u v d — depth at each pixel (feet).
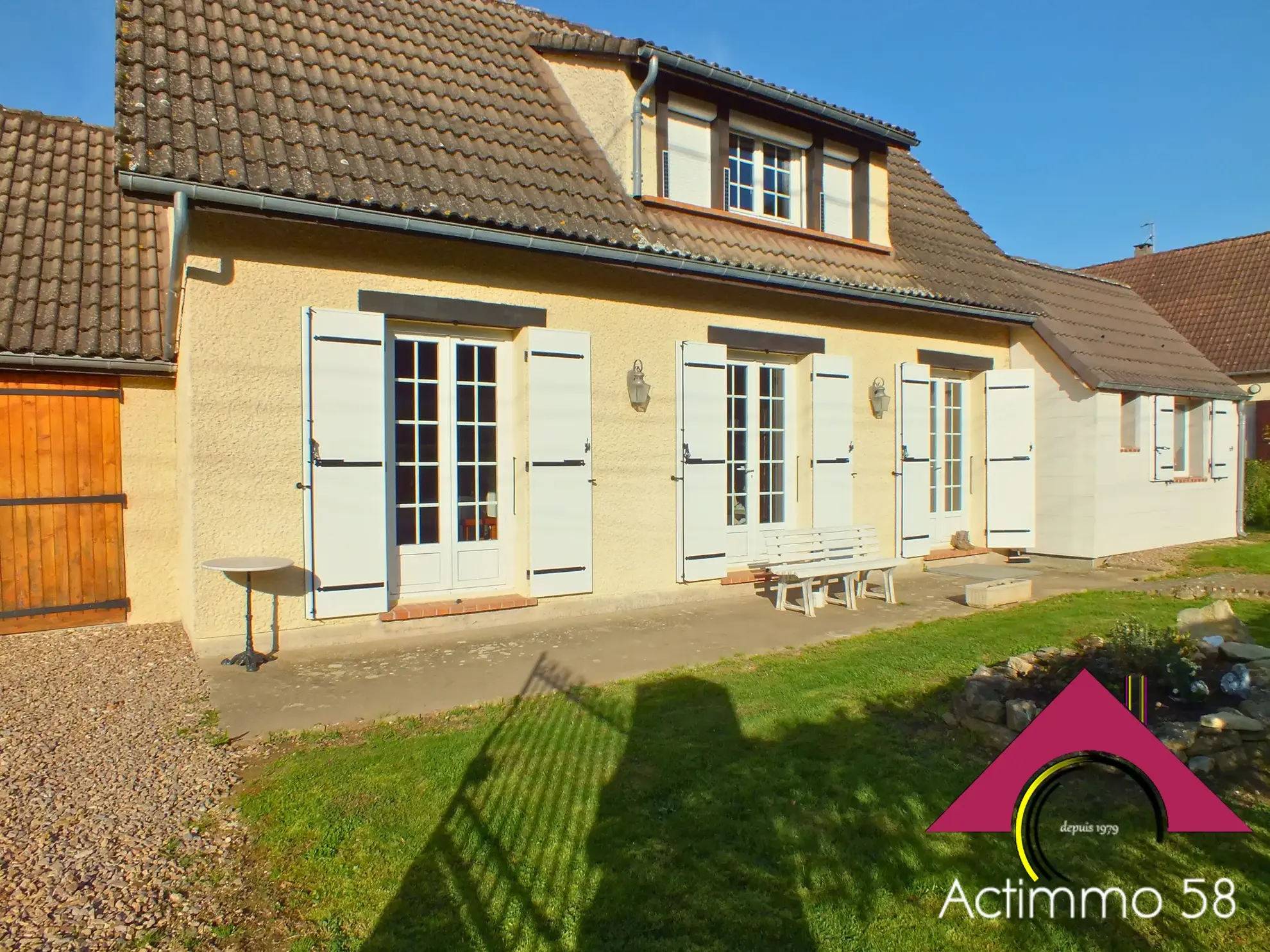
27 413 23.48
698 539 26.96
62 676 18.81
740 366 29.55
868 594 28.68
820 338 30.35
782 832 11.27
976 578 28.02
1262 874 10.39
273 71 22.79
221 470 19.36
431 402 23.17
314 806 11.93
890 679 18.06
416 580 22.98
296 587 20.38
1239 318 61.41
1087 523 35.37
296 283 20.24
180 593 25.34
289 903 9.61
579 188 25.12
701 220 27.86
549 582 23.72
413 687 17.69
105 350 23.21
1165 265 70.95
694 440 26.81
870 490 32.07
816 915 9.45
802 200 31.68
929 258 35.09
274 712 16.11
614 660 19.88
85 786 12.71
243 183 18.19
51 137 29.63
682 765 13.42
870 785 12.74
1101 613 25.05
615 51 26.21
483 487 24.08
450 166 22.77
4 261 24.20
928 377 33.86
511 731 14.99
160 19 22.39
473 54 28.66
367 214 19.63
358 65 25.07
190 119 19.54
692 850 10.80
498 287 23.08
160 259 26.58
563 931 9.09
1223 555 37.88
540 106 27.76
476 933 9.04
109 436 24.50
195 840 11.04
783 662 19.70
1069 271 45.96
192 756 13.93
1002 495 36.24
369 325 20.92
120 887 9.88
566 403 23.90
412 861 10.48
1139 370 38.14
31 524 23.54
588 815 11.71
